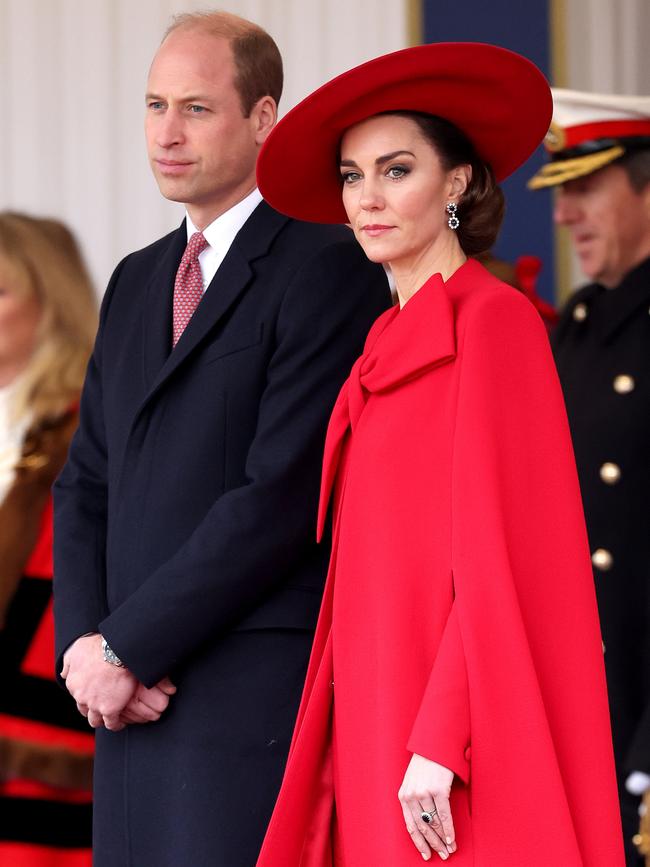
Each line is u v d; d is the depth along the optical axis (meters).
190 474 11.05
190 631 10.73
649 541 13.70
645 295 14.20
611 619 13.67
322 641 10.16
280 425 10.88
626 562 13.73
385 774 9.35
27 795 13.17
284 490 10.77
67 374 13.88
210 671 10.89
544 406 9.55
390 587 9.49
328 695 9.95
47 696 13.23
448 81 9.93
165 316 11.70
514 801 8.99
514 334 9.59
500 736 9.02
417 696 9.35
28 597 13.33
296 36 21.06
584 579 9.45
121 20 21.25
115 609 11.20
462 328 9.62
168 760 10.92
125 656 10.76
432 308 9.73
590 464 14.03
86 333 14.09
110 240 21.22
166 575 10.73
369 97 9.98
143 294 12.01
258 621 10.89
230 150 11.51
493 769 9.01
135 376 11.61
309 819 10.06
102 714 10.94
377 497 9.66
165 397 11.29
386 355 9.86
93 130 21.23
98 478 12.14
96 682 10.91
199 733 10.84
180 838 10.80
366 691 9.61
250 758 10.79
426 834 9.06
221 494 11.03
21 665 13.23
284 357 11.04
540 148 20.64
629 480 13.84
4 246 13.95
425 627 9.41
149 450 11.25
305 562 11.05
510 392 9.48
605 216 14.38
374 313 11.37
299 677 10.88
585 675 9.34
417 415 9.64
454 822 9.09
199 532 10.76
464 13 20.95
